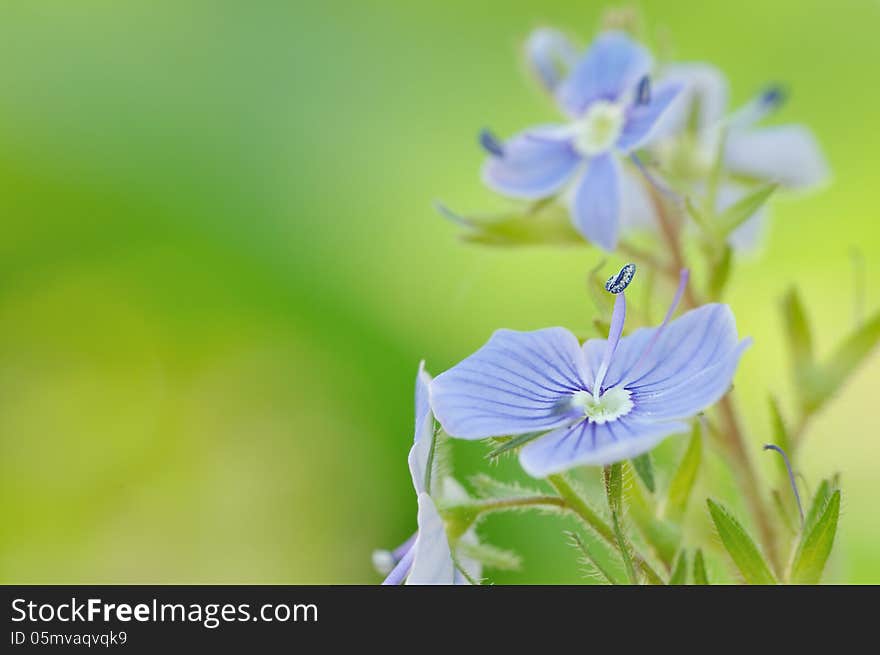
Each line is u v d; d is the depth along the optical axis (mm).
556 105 143
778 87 147
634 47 142
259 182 214
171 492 221
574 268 207
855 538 188
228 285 216
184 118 213
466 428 123
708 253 139
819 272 217
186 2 218
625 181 149
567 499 128
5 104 210
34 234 214
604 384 126
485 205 217
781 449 131
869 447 197
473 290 210
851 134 221
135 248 215
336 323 213
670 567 131
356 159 217
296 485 214
